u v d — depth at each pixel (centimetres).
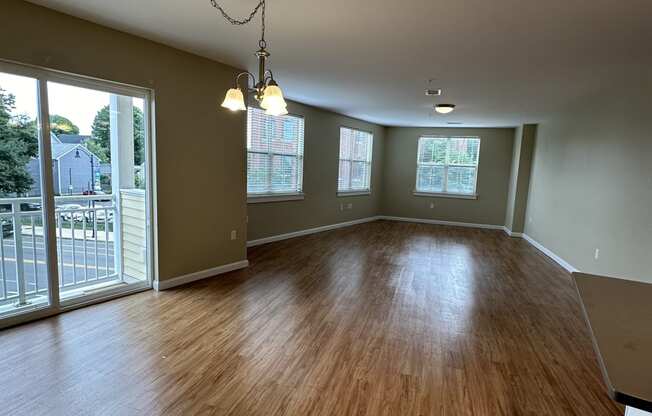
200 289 370
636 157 356
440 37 280
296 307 336
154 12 261
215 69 382
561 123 574
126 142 344
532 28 254
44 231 286
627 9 218
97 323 287
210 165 393
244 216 445
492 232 801
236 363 239
